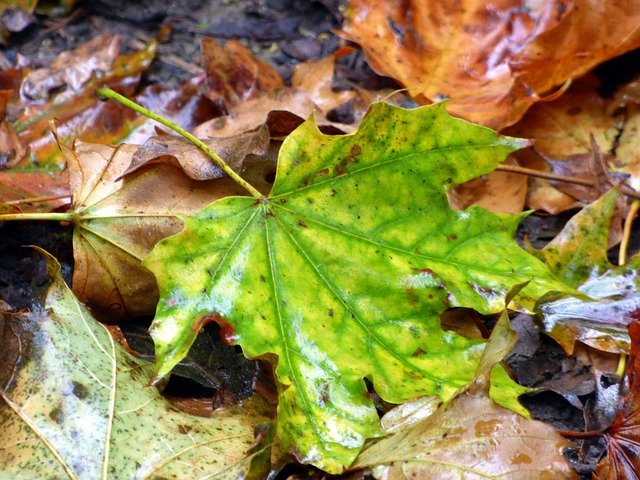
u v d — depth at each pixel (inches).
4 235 11.8
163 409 8.8
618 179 12.6
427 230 9.9
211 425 8.8
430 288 9.5
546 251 11.1
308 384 8.7
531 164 13.1
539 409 10.3
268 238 9.5
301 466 8.8
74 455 8.1
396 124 9.5
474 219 9.9
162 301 8.7
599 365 10.5
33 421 8.3
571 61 13.0
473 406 8.4
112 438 8.3
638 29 12.6
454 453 8.3
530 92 12.7
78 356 8.8
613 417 9.9
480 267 9.7
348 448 8.3
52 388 8.5
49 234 11.9
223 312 8.9
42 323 8.8
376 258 9.7
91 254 10.2
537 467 8.2
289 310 9.1
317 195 9.8
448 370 9.0
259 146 10.6
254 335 8.8
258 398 9.4
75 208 10.2
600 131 13.2
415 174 9.9
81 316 9.2
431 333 9.3
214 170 10.3
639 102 13.2
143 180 10.4
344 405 8.5
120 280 10.3
